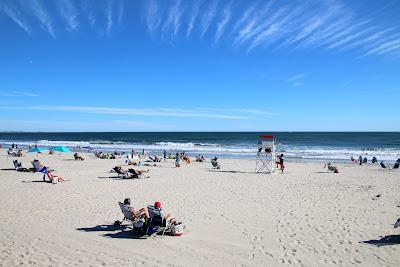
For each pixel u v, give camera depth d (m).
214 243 9.37
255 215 12.48
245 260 8.20
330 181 21.53
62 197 15.22
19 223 10.88
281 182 20.95
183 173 25.09
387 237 9.95
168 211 13.02
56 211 12.57
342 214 12.70
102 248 8.80
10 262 7.71
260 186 19.25
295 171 27.58
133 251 8.63
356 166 32.16
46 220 11.30
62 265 7.61
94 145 69.56
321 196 16.25
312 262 8.12
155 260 8.07
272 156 26.88
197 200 15.13
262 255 8.53
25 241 9.16
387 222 11.59
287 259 8.28
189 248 8.95
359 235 10.16
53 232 10.02
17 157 37.28
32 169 24.31
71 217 11.74
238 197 15.90
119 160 35.28
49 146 64.81
